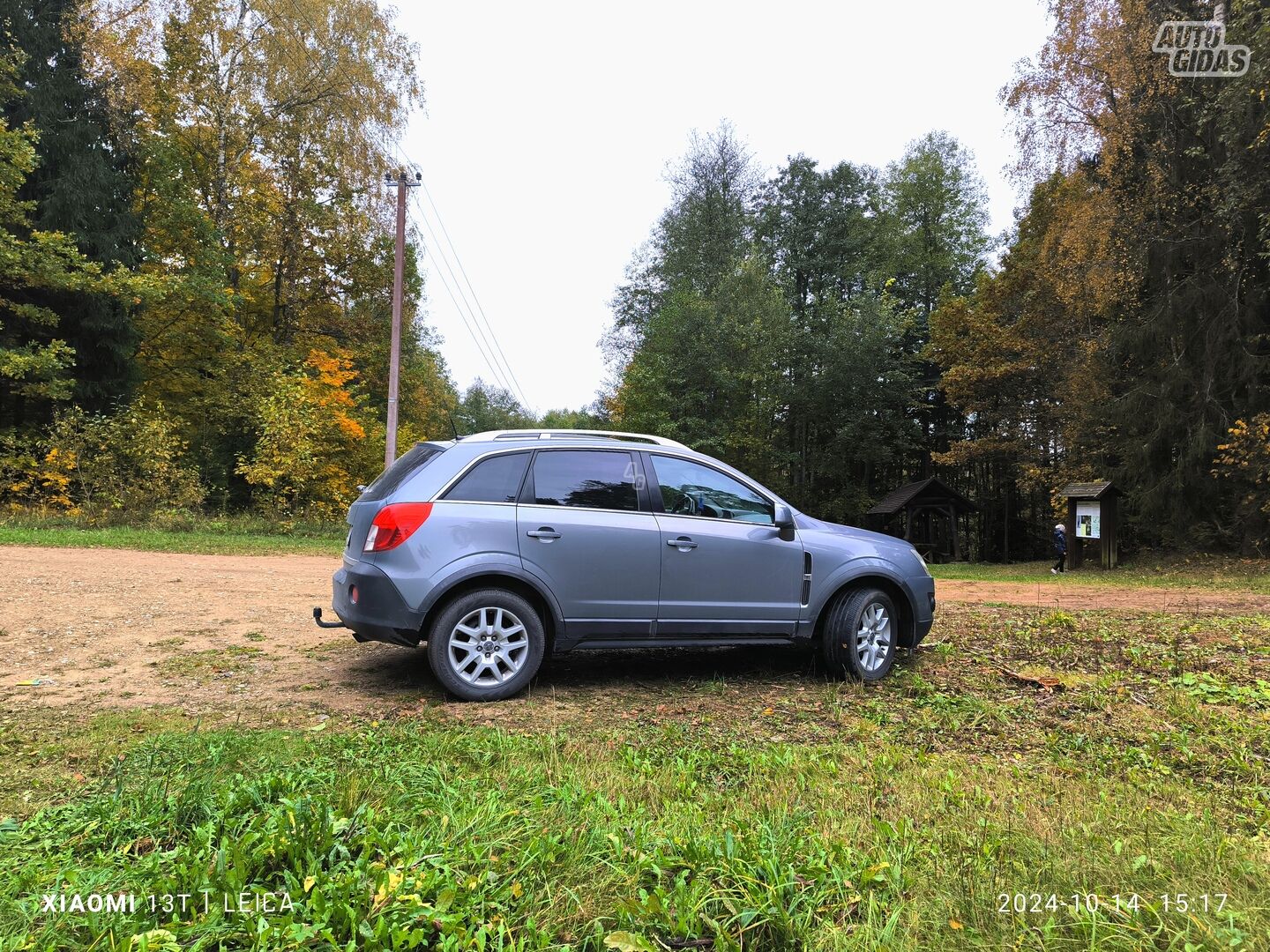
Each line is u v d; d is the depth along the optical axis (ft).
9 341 63.57
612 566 16.06
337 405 80.94
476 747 11.55
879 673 17.75
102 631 20.98
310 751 11.10
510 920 6.60
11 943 6.10
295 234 89.04
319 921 6.26
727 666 19.04
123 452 62.95
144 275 67.51
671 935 6.64
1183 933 6.65
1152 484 63.67
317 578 34.45
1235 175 52.65
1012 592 39.65
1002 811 9.59
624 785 10.21
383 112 84.07
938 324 95.71
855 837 8.66
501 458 16.14
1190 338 61.72
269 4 78.33
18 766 10.61
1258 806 10.18
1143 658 19.52
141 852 7.79
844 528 18.97
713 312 97.71
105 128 71.67
